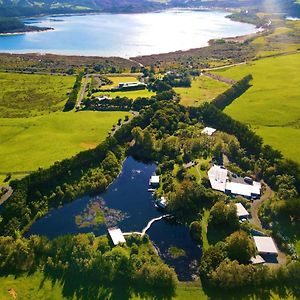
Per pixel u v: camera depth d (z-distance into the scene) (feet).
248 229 601.62
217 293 500.74
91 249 543.39
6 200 646.33
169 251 574.15
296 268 510.99
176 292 501.56
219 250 547.49
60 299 483.51
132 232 608.19
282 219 623.77
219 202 624.59
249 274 506.89
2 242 543.80
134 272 511.40
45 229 611.06
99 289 497.46
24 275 515.91
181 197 650.84
